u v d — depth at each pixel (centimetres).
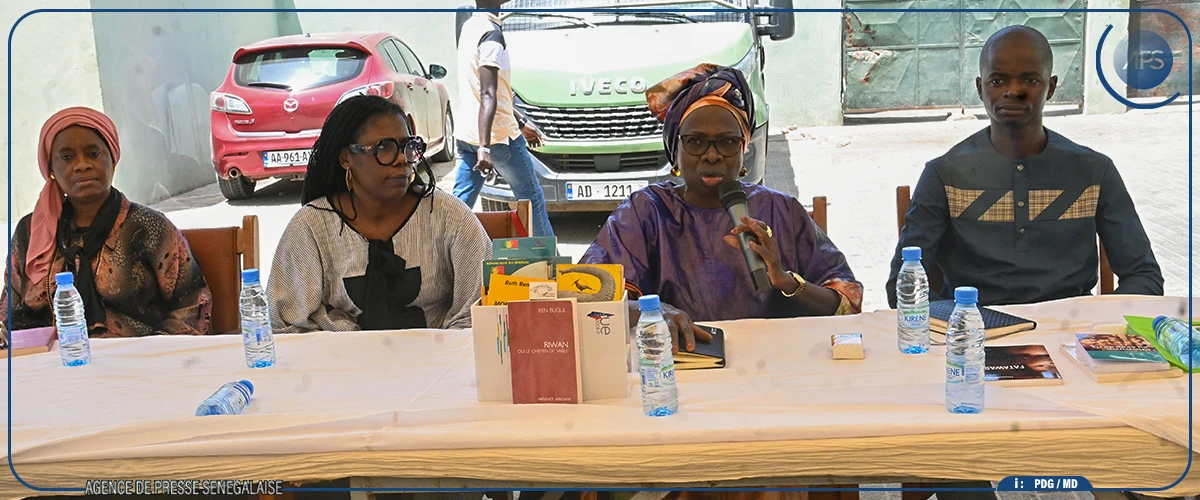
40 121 745
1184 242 498
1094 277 284
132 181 782
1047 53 273
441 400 185
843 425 163
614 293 182
